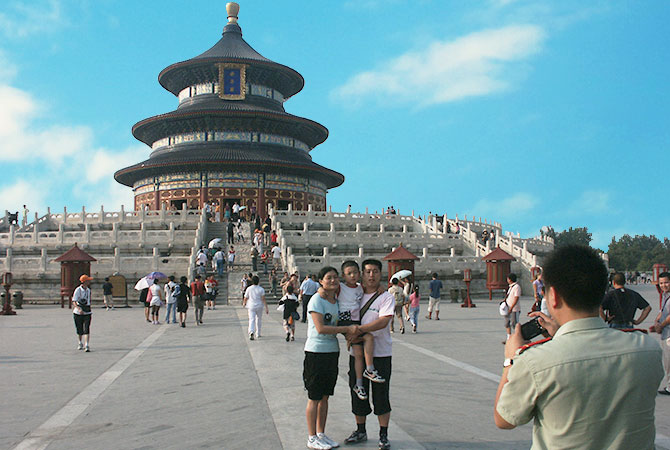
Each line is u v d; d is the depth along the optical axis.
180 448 9.34
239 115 82.25
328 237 55.56
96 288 45.47
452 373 15.69
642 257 166.62
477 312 37.12
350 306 9.29
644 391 4.25
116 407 12.32
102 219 61.19
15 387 14.40
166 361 18.23
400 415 11.24
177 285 29.38
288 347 20.91
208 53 90.62
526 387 4.35
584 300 4.47
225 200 80.12
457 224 66.00
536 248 71.69
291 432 9.94
